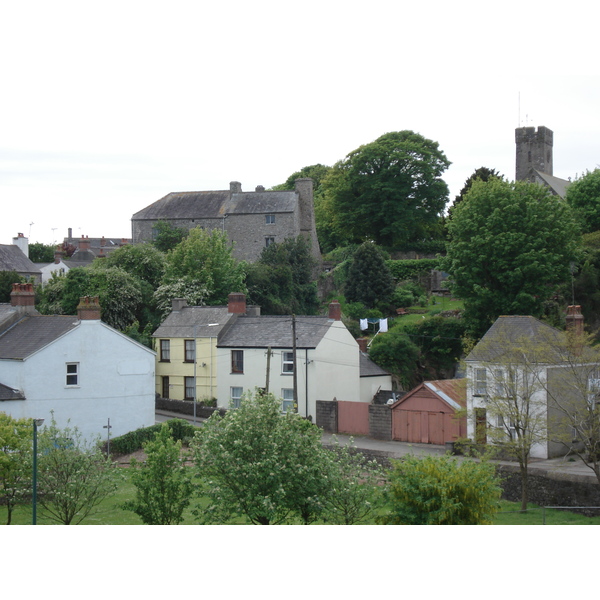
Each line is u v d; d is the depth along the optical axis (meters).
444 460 21.30
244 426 20.95
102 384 39.91
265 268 65.38
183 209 79.06
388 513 21.69
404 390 51.72
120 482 24.86
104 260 64.38
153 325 58.34
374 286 64.25
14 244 87.19
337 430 44.06
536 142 105.75
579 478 29.62
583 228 66.31
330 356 46.69
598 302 54.75
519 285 50.16
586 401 29.62
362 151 77.56
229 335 49.75
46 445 23.27
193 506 27.09
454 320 55.03
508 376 31.36
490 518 20.98
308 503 20.95
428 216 79.12
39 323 40.81
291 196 76.62
